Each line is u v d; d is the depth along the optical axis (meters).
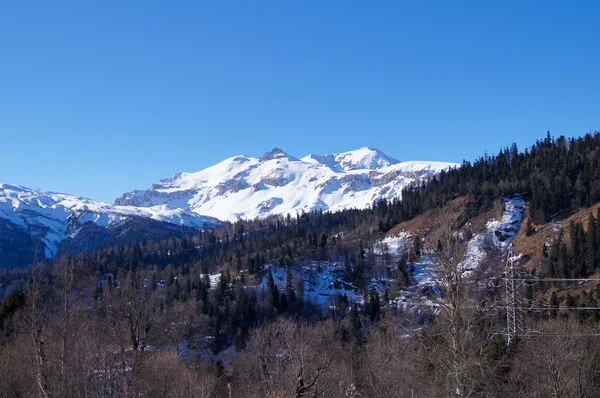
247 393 54.53
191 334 84.94
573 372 43.81
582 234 102.44
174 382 47.97
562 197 131.38
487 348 32.34
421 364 28.53
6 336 51.31
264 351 54.81
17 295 58.91
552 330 47.25
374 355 52.41
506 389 38.91
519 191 148.88
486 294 28.03
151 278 130.00
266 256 154.12
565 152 160.62
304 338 52.84
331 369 45.25
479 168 171.88
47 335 30.80
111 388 40.41
